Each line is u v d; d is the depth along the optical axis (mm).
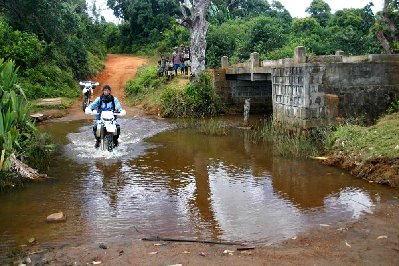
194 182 7805
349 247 4914
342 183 7527
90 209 6363
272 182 7727
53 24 23969
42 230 5562
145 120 16391
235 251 4863
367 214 5977
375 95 11883
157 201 6715
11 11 23062
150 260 4625
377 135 8758
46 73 21734
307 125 11055
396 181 7180
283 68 12250
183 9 20594
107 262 4602
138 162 9367
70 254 4812
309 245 5004
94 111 10211
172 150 10695
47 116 16438
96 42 36500
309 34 30219
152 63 31234
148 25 41000
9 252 4895
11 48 20484
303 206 6414
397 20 20047
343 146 9062
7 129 7773
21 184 7520
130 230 5543
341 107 11672
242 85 19109
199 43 20469
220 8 41562
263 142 11703
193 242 5133
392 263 4500
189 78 20516
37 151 9180
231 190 7289
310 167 8719
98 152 10266
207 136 12875
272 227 5605
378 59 12023
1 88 8000
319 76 11008
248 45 27750
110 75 28594
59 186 7543
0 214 6164
